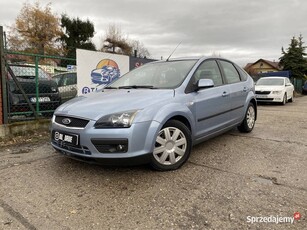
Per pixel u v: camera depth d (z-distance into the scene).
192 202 3.05
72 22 37.19
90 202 3.06
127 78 5.06
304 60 35.97
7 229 2.57
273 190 3.34
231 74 5.66
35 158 4.56
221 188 3.39
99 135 3.29
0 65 5.79
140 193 3.25
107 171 3.90
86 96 4.27
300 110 11.54
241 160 4.43
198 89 4.32
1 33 5.76
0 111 5.89
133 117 3.37
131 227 2.61
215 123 4.79
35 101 6.62
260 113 10.39
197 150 4.95
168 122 3.78
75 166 4.12
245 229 2.57
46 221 2.71
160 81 4.49
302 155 4.71
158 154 3.76
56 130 3.75
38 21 33.22
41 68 7.15
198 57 4.94
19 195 3.24
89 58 7.79
